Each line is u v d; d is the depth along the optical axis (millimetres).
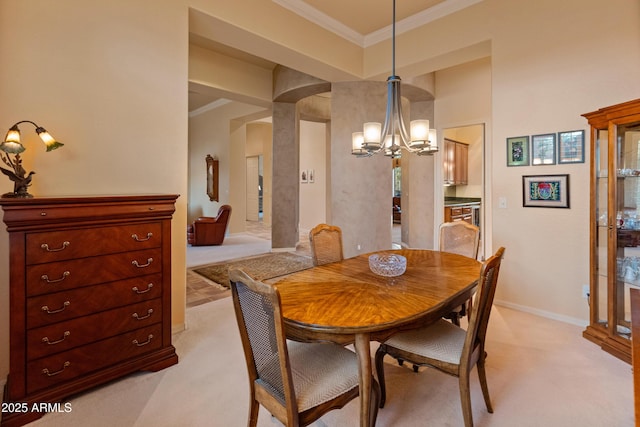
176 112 2674
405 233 6602
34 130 2035
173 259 2713
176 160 2688
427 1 3451
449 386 1965
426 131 2334
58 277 1770
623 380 2004
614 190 2322
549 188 2906
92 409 1779
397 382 2008
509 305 3205
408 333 1773
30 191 2029
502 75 3156
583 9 2688
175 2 2656
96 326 1915
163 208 2186
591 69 2658
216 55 5262
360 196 4633
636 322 1227
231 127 7879
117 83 2363
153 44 2539
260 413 1761
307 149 8656
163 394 1918
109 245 1956
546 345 2455
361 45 4344
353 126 4590
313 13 3641
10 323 1638
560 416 1690
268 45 3400
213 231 6625
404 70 4102
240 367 2215
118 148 2377
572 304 2830
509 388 1930
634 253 2336
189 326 2854
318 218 8398
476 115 5027
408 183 6160
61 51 2127
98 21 2273
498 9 3174
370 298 1622
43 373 1734
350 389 1405
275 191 6145
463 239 2836
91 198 1856
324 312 1454
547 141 2900
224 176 8031
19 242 1647
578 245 2779
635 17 2461
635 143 2334
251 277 1236
